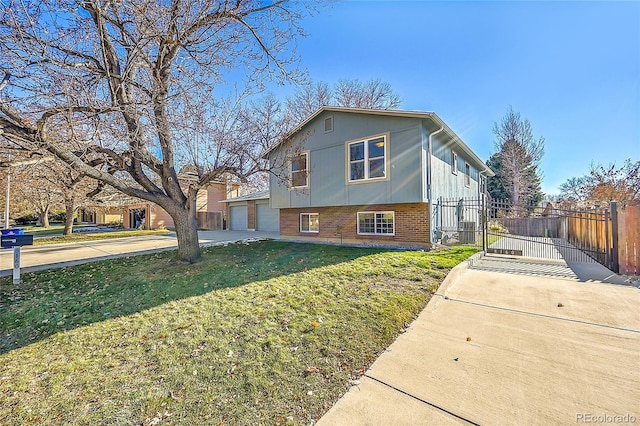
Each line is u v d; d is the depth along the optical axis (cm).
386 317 409
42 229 2602
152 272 712
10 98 472
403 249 979
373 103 2625
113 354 346
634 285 557
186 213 802
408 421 231
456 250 929
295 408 248
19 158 561
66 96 470
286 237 1391
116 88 606
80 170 598
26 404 264
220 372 300
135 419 240
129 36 558
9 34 427
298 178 1280
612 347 332
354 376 290
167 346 358
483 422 228
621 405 241
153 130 647
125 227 3019
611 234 686
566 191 2888
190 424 233
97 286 625
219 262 797
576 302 472
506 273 668
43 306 518
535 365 301
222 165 763
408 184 977
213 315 442
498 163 2969
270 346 345
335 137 1158
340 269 671
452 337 366
